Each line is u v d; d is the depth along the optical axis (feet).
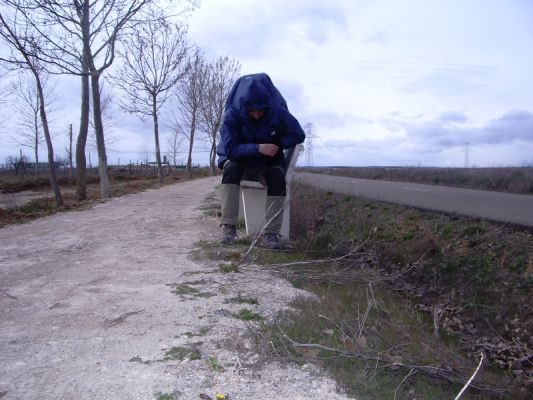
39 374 8.43
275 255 17.28
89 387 7.99
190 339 9.90
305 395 8.02
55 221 27.43
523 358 13.19
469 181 57.88
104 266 15.76
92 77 47.03
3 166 178.09
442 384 9.25
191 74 113.29
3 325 10.72
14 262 16.66
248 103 17.66
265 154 17.37
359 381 8.50
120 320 10.93
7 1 41.91
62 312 11.48
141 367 8.70
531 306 15.24
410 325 12.45
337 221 28.35
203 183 85.40
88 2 45.83
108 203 39.04
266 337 9.83
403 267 20.17
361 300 13.32
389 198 35.63
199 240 19.88
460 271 18.42
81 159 51.11
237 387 8.13
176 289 13.12
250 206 19.56
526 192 47.09
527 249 17.93
